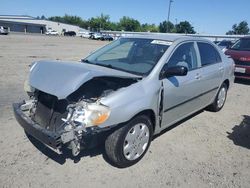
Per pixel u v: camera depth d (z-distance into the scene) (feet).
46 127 11.61
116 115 11.02
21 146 13.66
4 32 167.53
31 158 12.64
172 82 13.82
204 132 16.69
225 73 19.75
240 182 11.67
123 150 11.80
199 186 11.28
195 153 13.97
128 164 12.34
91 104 10.91
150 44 15.08
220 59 19.53
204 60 17.39
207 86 17.51
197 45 16.88
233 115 20.22
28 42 97.76
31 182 10.99
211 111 20.59
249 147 14.96
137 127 12.26
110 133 11.51
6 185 10.71
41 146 13.70
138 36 16.56
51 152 13.19
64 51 66.95
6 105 19.53
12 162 12.26
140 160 12.96
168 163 12.86
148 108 12.26
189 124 17.87
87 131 10.53
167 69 13.23
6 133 15.01
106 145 11.73
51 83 10.97
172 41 15.01
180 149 14.29
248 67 31.07
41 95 12.19
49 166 12.10
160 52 14.21
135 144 12.35
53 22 301.63
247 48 33.78
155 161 12.96
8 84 25.95
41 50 65.77
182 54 15.20
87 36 216.13
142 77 12.76
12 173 11.48
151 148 14.17
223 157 13.71
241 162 13.32
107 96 11.23
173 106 14.35
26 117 12.06
